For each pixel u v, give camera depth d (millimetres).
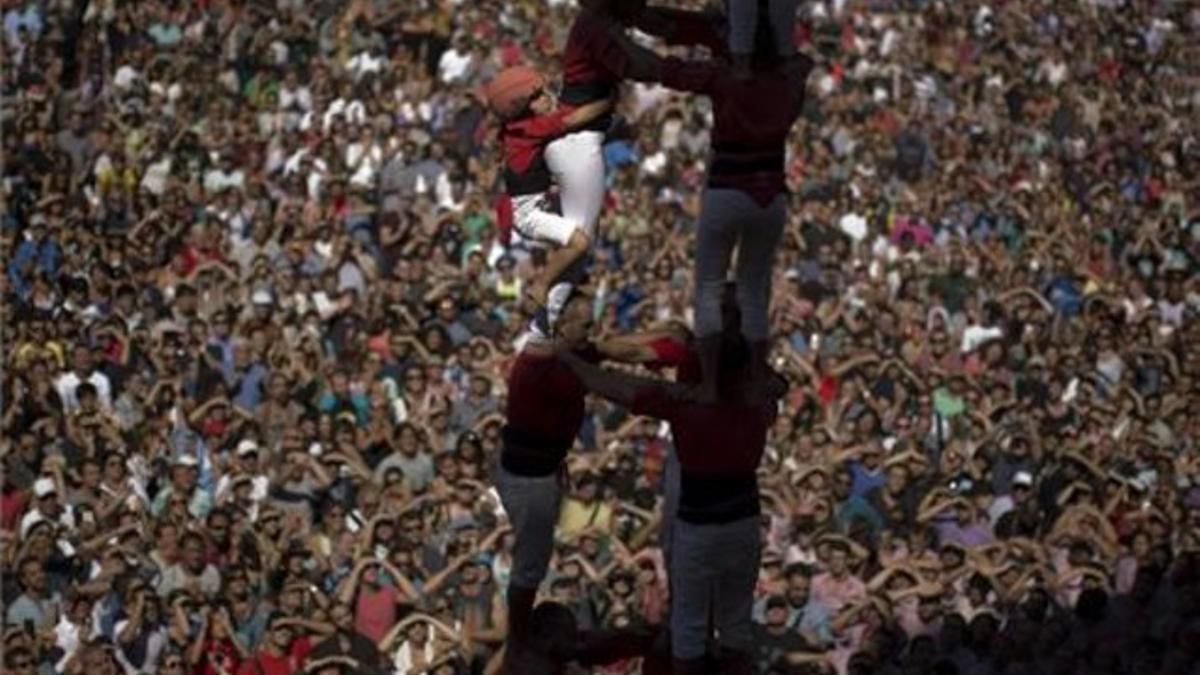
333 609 22688
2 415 27141
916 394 30062
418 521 24406
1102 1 51312
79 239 32969
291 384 28578
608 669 20703
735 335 12758
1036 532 27359
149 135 38031
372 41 42688
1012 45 48562
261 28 42344
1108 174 43719
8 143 36812
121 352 28844
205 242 33812
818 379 30891
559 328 13273
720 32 13094
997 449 28375
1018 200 40469
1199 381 32844
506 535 23922
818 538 24469
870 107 43812
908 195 40062
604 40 12984
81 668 22094
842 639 23234
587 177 13234
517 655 13930
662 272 33562
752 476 12922
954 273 35469
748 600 13156
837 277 35156
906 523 26734
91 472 25047
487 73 41938
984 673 22969
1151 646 23625
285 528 24328
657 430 27172
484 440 26359
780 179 12516
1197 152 45594
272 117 39938
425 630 22594
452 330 31281
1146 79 49500
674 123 39969
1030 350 33156
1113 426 30250
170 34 42094
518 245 33781
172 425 26969
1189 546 25516
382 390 28906
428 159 37062
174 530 23625
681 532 12945
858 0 48031
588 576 22781
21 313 30219
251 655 22578
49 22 41094
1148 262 39344
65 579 23203
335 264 33156
